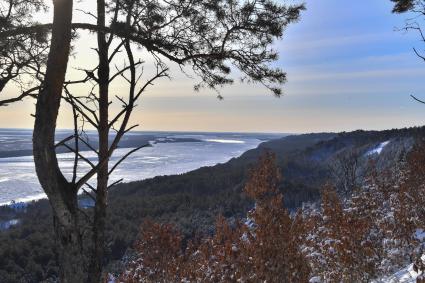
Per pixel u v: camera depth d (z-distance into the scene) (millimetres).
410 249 10406
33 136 4012
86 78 4773
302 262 7598
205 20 7035
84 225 4395
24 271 36469
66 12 4105
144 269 10820
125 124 4684
